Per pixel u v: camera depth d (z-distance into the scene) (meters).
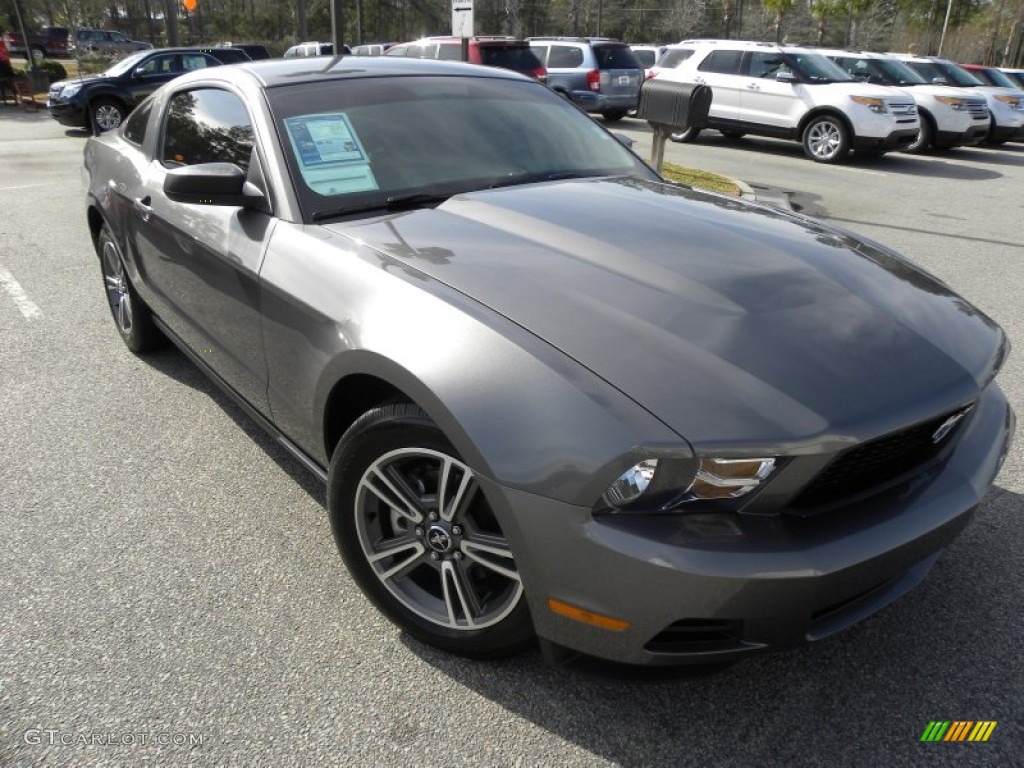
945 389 1.97
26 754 1.96
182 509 3.03
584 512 1.75
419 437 2.05
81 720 2.06
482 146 3.16
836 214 9.16
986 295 6.14
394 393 2.31
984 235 8.27
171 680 2.20
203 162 3.25
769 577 1.69
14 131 15.03
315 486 3.21
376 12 55.41
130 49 37.44
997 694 2.18
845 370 1.91
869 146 12.87
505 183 3.02
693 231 2.57
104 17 46.22
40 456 3.39
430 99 3.27
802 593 1.74
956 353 2.12
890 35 49.78
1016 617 2.48
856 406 1.82
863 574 1.81
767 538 1.74
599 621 1.80
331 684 2.19
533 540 1.82
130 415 3.79
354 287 2.29
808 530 1.78
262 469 3.33
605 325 1.97
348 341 2.20
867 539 1.81
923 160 14.40
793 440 1.71
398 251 2.39
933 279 2.60
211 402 3.94
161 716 2.08
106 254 4.50
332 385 2.31
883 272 2.48
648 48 23.92
